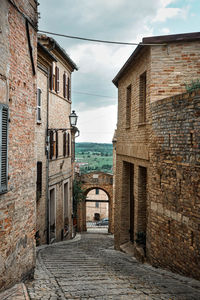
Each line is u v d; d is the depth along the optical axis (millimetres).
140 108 11062
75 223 24625
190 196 6828
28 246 6832
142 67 10508
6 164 5570
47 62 14289
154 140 9031
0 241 5398
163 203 8281
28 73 6926
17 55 6215
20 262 6293
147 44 8562
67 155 19672
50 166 15406
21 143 6480
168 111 8016
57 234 16859
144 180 11398
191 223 6758
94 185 30797
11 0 5754
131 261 10508
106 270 8031
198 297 5180
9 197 5809
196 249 6512
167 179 8047
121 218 14367
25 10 6586
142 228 11312
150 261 9219
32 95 7230
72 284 6086
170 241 7805
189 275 6789
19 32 6297
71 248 14281
